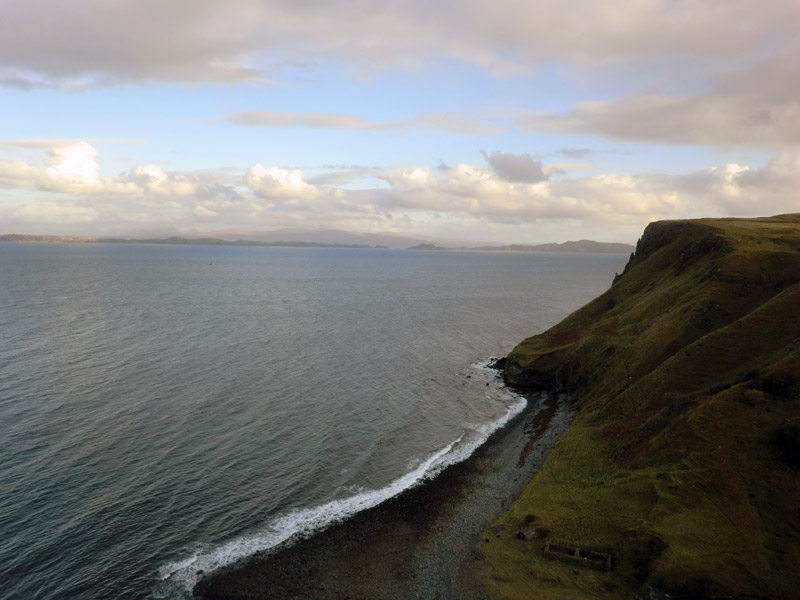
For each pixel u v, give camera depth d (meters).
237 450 54.16
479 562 37.38
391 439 59.34
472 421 65.94
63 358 84.94
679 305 71.94
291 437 58.19
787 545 32.84
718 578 30.94
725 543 33.44
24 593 33.34
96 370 78.81
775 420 40.81
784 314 56.19
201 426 59.56
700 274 77.12
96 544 38.22
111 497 44.19
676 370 55.62
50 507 42.22
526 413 68.88
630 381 62.34
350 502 46.00
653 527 36.03
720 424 42.41
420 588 35.22
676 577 31.34
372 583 35.81
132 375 77.00
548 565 36.16
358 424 63.09
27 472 47.19
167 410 63.62
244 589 34.94
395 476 51.03
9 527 39.34
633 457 45.72
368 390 75.94
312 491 47.44
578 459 49.69
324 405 68.75
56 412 61.25
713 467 39.19
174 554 37.88
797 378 43.00
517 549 38.28
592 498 42.16
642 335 70.06
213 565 37.03
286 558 38.19
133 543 38.66
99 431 56.69
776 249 75.69
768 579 30.84
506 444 58.97
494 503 46.16
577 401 68.62
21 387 69.31
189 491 45.94
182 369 81.44
